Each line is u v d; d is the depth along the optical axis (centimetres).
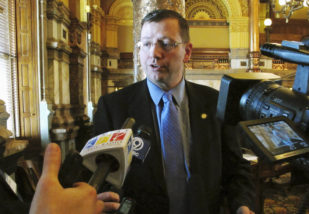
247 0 1347
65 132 567
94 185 45
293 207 405
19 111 518
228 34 1387
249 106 77
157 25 104
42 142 532
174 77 110
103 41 1302
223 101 83
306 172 57
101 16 1280
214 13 1398
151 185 104
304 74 64
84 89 935
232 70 1285
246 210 99
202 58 1372
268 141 56
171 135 111
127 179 107
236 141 121
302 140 56
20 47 516
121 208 73
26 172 138
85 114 836
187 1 1400
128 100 119
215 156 112
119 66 1363
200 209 101
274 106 68
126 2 1341
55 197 31
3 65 480
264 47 75
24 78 521
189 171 108
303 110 60
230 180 117
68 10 682
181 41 106
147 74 111
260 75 85
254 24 1287
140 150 87
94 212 33
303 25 1484
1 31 469
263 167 299
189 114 117
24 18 517
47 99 545
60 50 632
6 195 64
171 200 107
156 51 104
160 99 114
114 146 51
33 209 30
